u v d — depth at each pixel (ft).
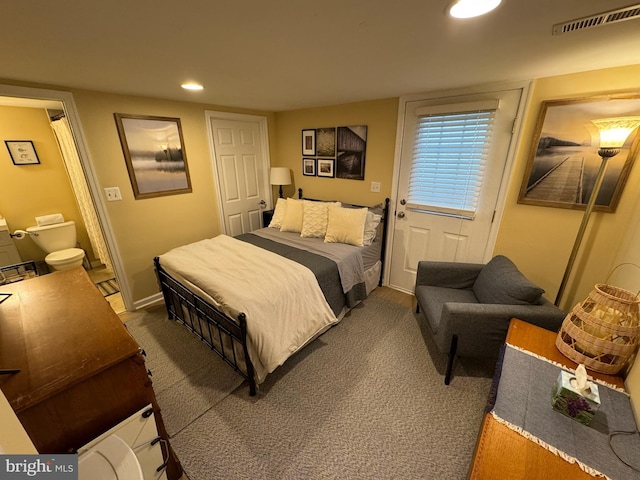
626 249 5.48
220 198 11.03
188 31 3.76
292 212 10.24
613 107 5.57
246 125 11.44
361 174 10.20
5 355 3.02
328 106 10.41
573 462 2.70
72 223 10.93
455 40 4.13
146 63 5.14
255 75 6.06
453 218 8.38
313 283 6.77
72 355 3.03
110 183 8.05
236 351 5.90
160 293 9.78
